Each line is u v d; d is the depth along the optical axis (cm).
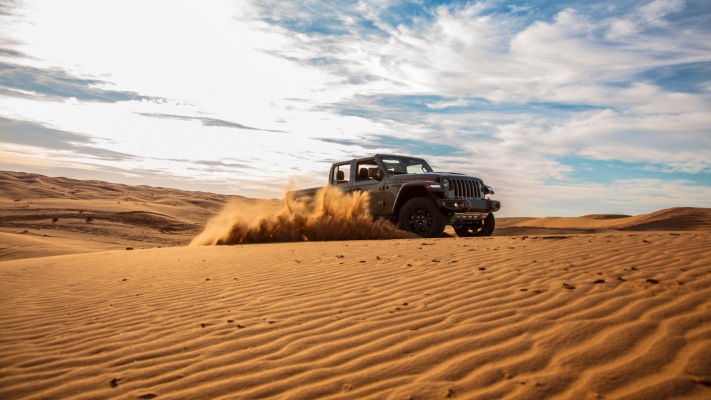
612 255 496
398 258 603
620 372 225
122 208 2841
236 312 405
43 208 2711
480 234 1229
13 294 579
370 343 298
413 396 222
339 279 504
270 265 646
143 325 389
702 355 233
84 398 251
